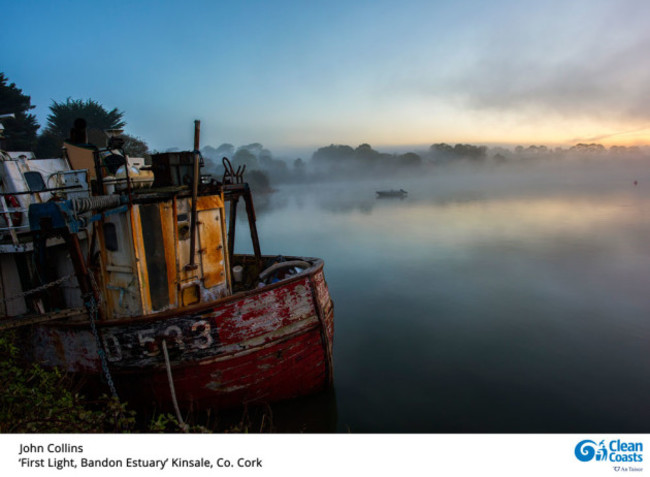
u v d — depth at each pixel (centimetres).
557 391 920
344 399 888
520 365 1053
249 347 730
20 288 825
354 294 1723
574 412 833
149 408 730
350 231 3572
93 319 702
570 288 1756
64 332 737
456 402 875
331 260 2430
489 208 5191
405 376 998
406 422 793
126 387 720
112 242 719
